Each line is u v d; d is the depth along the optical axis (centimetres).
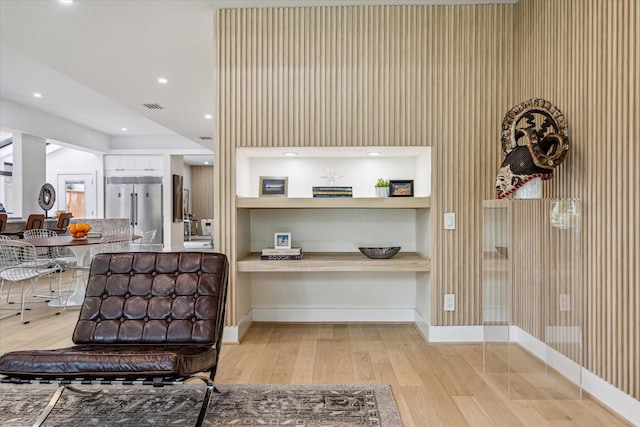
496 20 323
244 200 332
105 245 515
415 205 329
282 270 329
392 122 325
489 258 269
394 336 343
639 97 197
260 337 340
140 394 234
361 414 209
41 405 221
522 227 250
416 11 324
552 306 247
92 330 218
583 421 205
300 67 326
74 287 553
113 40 364
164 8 313
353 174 391
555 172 274
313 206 333
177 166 998
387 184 355
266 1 315
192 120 675
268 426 198
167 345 214
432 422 203
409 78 324
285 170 392
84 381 175
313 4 322
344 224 389
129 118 785
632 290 203
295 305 387
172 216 962
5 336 339
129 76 456
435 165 324
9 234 621
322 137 326
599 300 228
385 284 387
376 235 389
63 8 307
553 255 247
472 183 323
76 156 977
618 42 211
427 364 279
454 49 323
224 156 329
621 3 209
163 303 224
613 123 215
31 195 722
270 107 327
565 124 254
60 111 729
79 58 404
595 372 230
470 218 324
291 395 231
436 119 323
